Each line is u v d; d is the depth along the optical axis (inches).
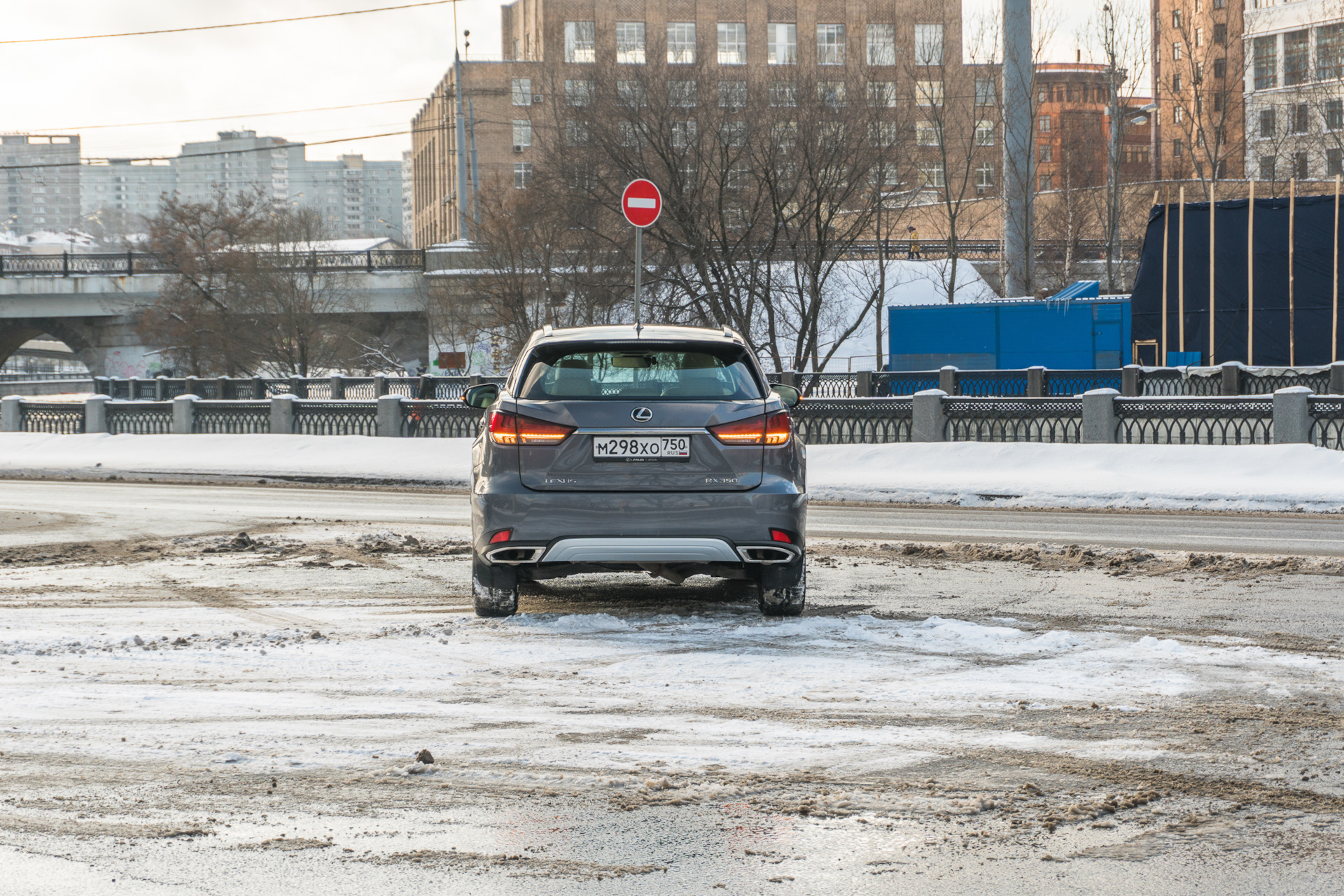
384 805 176.4
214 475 1031.0
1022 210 1439.5
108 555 501.0
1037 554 482.3
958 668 272.2
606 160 1417.3
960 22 3784.5
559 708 235.5
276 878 148.8
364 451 1063.0
